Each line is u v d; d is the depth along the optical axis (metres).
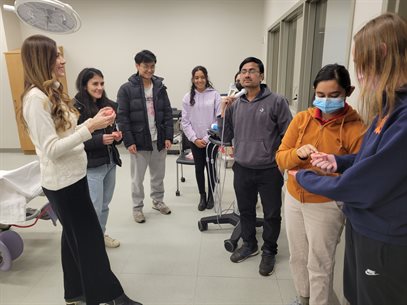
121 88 2.61
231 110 2.07
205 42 5.42
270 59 4.73
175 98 5.67
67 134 1.48
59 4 1.48
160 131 2.79
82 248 1.58
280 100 1.86
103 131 2.17
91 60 5.50
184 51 5.47
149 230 2.71
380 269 0.88
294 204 1.49
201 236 2.61
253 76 1.86
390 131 0.80
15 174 2.05
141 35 5.40
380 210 0.85
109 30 5.38
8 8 2.42
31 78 1.38
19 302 1.89
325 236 1.40
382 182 0.81
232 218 2.66
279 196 2.02
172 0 5.25
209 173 2.96
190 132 2.95
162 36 5.40
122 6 5.29
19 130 5.25
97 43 5.43
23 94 1.40
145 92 2.69
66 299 1.75
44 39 1.37
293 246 1.57
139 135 2.67
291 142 1.47
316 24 2.79
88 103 2.06
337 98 1.27
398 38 0.80
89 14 5.32
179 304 1.84
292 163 1.37
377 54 0.83
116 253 2.37
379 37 0.82
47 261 2.30
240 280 2.05
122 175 4.18
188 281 2.04
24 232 2.72
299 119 1.45
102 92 2.13
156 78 2.75
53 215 2.36
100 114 1.51
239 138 1.98
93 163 2.12
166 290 1.96
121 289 1.77
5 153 5.50
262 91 1.91
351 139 1.30
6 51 5.04
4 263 2.12
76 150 1.49
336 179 0.91
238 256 2.24
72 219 1.53
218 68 5.52
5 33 4.99
